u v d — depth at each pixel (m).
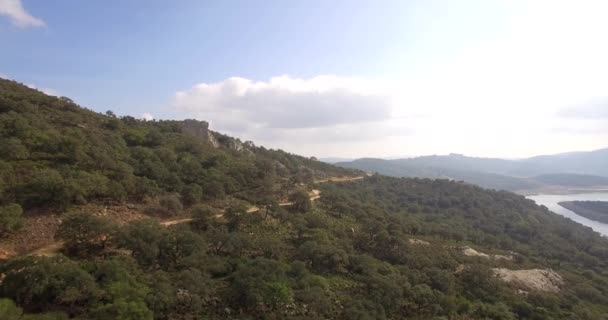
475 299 57.28
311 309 40.38
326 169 156.25
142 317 29.12
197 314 35.00
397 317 45.97
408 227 88.44
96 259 38.59
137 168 63.06
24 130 58.56
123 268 35.12
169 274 39.38
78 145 58.81
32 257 32.78
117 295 30.58
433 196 145.75
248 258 47.81
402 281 51.44
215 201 65.94
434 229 97.06
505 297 58.88
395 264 62.00
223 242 48.84
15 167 50.25
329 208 82.94
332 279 50.09
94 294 30.41
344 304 43.94
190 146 88.00
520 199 165.88
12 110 65.88
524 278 71.06
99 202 51.19
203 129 114.00
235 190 74.75
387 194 136.50
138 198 56.28
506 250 101.19
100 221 41.38
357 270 54.09
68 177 49.44
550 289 70.12
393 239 65.25
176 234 45.34
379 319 42.59
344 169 169.00
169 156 73.31
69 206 47.75
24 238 40.22
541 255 104.25
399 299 47.16
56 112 76.56
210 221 55.09
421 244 76.06
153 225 45.47
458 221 120.25
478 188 169.38
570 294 68.88
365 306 43.53
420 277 56.97
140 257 40.50
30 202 45.19
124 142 73.62
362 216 80.88
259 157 120.75
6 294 29.08
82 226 40.09
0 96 70.25
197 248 44.81
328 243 58.56
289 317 37.75
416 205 130.12
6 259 36.12
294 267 47.44
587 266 101.25
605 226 189.50
